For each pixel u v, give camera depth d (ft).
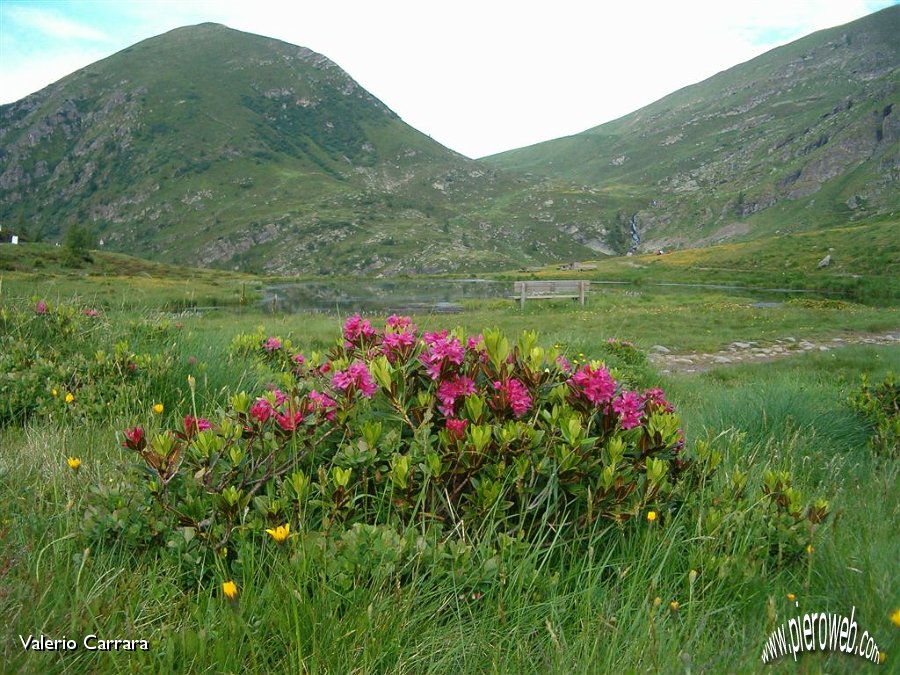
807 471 14.94
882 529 10.61
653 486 8.90
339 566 7.50
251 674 6.40
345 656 6.59
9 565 7.70
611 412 9.74
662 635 7.11
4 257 253.03
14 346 18.03
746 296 128.88
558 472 8.72
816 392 21.50
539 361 9.96
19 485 10.14
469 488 9.19
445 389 9.37
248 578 7.42
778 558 9.04
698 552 8.66
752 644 7.09
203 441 8.70
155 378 16.43
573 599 7.88
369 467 8.93
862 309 90.84
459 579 7.67
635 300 100.27
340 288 246.88
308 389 11.08
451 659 6.91
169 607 7.23
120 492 8.83
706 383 32.73
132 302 26.11
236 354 20.17
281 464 9.27
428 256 642.22
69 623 6.85
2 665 6.14
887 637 7.14
